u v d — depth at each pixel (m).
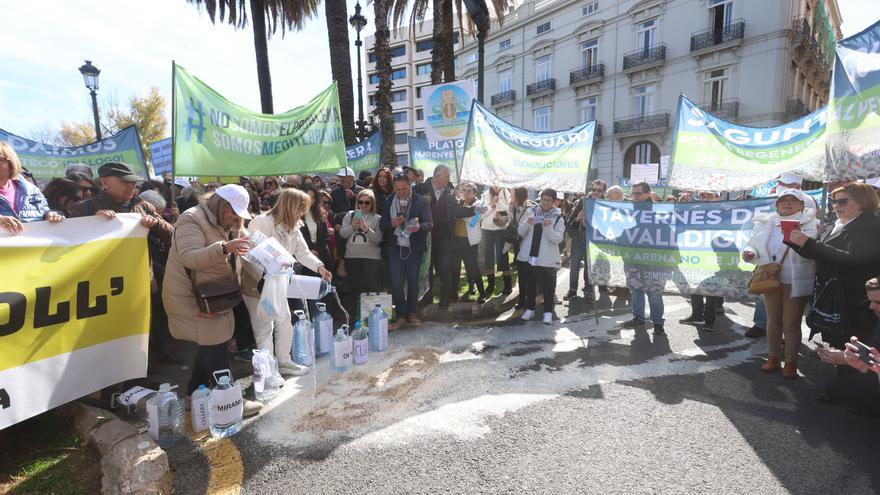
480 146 6.14
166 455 2.38
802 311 3.62
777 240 3.65
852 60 3.74
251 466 2.52
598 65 27.30
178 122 4.36
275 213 3.76
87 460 2.46
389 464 2.53
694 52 23.14
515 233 5.62
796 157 5.72
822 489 2.28
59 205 4.20
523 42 32.16
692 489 2.29
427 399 3.30
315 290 3.70
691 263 4.59
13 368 2.52
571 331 4.95
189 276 2.92
